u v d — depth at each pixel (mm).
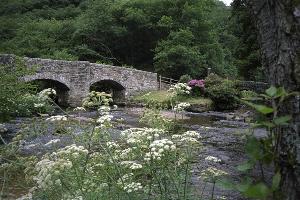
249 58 21500
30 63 22906
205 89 23734
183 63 34125
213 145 10859
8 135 10461
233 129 14133
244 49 22031
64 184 3270
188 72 34719
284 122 1329
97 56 39438
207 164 7832
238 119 17922
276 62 1794
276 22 1797
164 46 35719
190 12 38125
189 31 35906
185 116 18750
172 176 3559
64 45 40344
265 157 1421
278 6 1777
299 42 1695
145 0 39531
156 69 34688
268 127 1428
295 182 1652
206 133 12992
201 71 35906
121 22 39562
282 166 1685
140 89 28516
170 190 3619
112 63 39844
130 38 39500
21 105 11328
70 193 3264
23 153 5742
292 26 1712
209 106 22438
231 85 23281
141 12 38375
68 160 3328
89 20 39938
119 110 20984
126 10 38281
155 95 24875
